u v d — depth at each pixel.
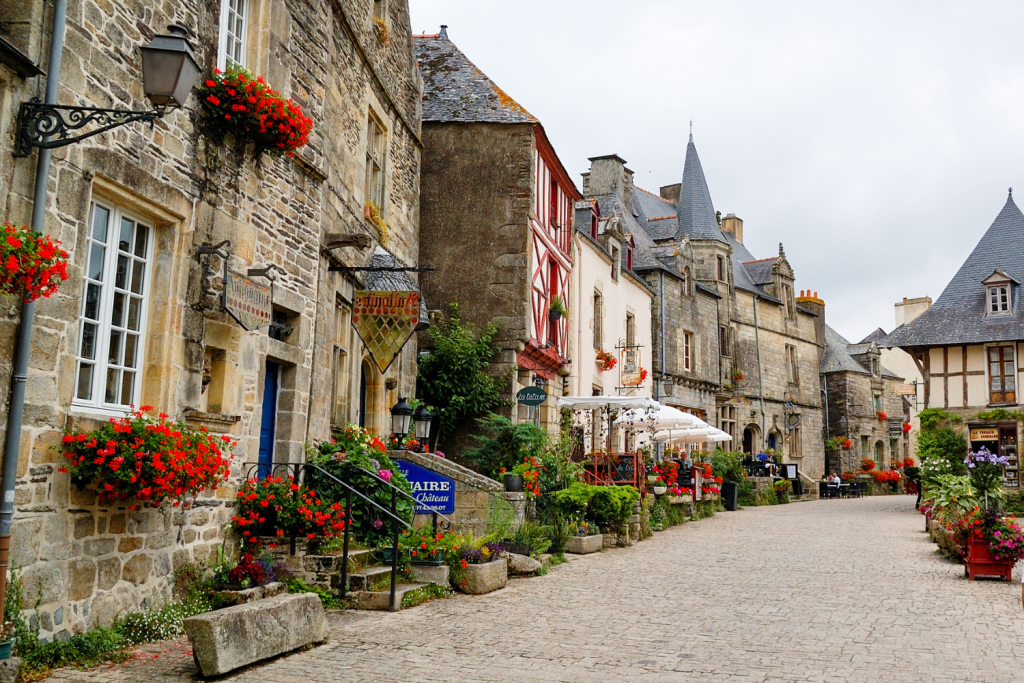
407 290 11.83
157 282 6.69
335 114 10.36
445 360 15.61
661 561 11.96
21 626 5.07
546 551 12.06
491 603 8.23
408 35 14.12
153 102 5.60
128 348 6.46
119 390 6.32
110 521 5.95
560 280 19.14
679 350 28.17
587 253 21.55
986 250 28.06
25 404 5.18
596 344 22.52
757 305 33.94
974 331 26.67
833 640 6.75
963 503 12.50
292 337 8.88
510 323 16.09
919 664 5.95
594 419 20.28
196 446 6.13
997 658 6.16
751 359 33.06
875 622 7.54
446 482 10.07
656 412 18.77
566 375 19.45
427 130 16.80
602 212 28.34
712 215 32.22
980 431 26.39
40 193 5.23
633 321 25.31
